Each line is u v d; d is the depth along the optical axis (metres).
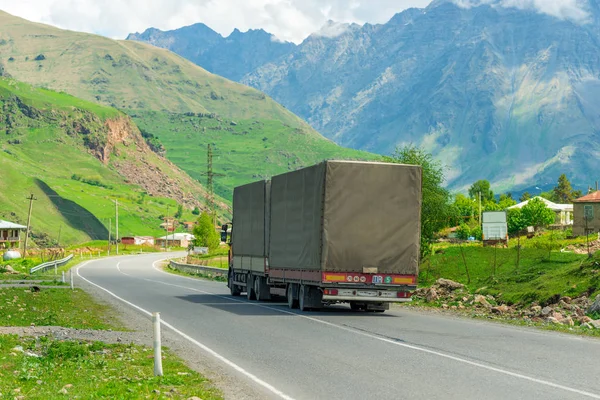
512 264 41.12
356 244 26.36
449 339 18.66
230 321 23.95
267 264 32.88
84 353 15.95
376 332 20.45
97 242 190.12
